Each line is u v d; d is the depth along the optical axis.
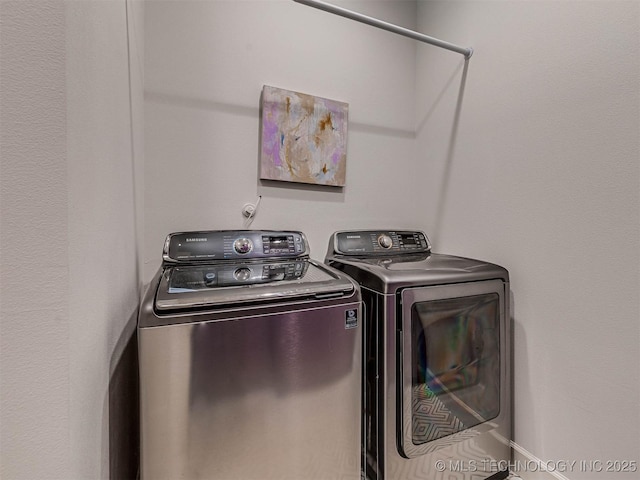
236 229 1.67
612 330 1.09
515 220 1.44
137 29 1.25
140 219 1.35
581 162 1.18
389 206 2.09
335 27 1.91
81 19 0.56
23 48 0.45
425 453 1.20
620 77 1.06
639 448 1.03
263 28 1.72
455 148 1.79
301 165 1.79
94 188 0.64
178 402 0.81
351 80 1.95
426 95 2.03
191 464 0.83
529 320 1.37
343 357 1.03
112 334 0.82
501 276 1.37
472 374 1.33
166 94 1.53
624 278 1.06
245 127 1.69
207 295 0.87
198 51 1.58
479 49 1.62
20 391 0.47
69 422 0.51
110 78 0.78
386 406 1.13
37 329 0.48
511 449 1.42
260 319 0.90
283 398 0.93
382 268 1.26
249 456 0.89
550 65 1.29
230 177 1.66
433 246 1.97
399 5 2.08
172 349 0.81
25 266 0.47
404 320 1.15
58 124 0.48
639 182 1.02
